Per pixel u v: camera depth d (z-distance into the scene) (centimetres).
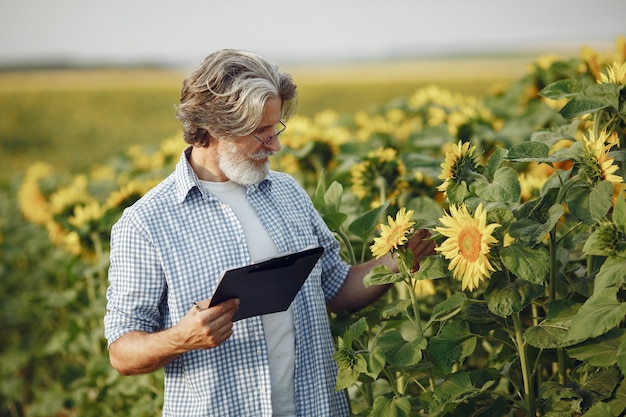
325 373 250
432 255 246
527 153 234
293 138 418
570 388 236
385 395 263
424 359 262
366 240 291
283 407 244
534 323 281
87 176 716
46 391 513
